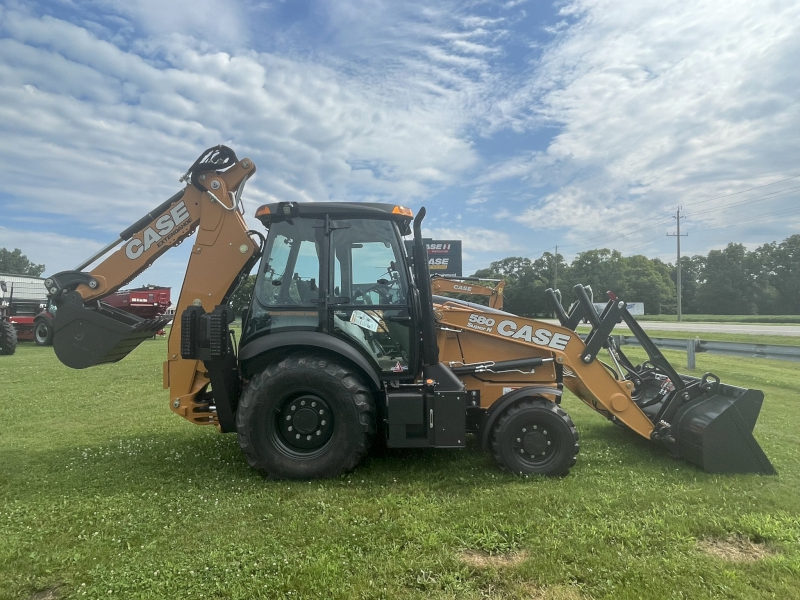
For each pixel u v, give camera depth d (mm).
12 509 3328
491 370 4328
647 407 4801
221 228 4340
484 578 2467
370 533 2932
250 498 3480
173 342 4332
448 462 4273
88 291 4426
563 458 3920
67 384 8883
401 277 4199
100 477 3959
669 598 2281
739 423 3971
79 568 2590
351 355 3898
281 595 2330
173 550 2754
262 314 4090
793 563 2539
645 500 3381
